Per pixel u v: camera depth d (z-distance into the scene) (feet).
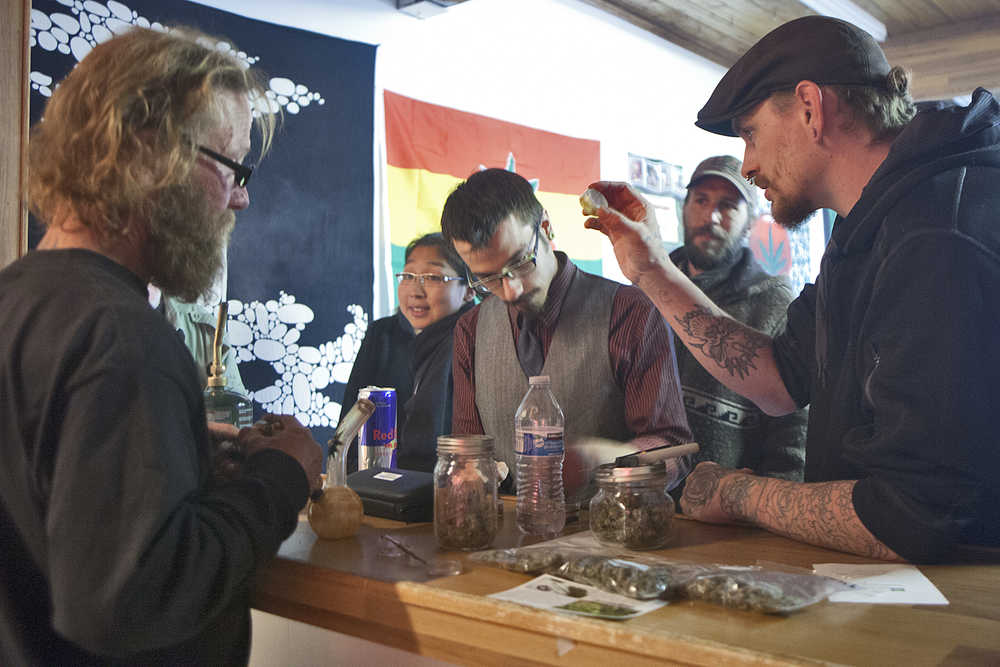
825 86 4.67
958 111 4.12
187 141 3.24
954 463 3.58
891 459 3.75
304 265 13.00
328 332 13.26
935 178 4.00
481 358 7.09
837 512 3.94
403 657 3.93
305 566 3.91
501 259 6.46
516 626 3.15
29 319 2.86
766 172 5.05
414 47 14.39
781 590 3.13
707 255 9.95
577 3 17.12
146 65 3.20
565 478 6.14
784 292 9.87
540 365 6.79
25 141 6.73
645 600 3.23
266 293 12.58
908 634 2.81
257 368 12.51
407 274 9.66
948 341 3.64
